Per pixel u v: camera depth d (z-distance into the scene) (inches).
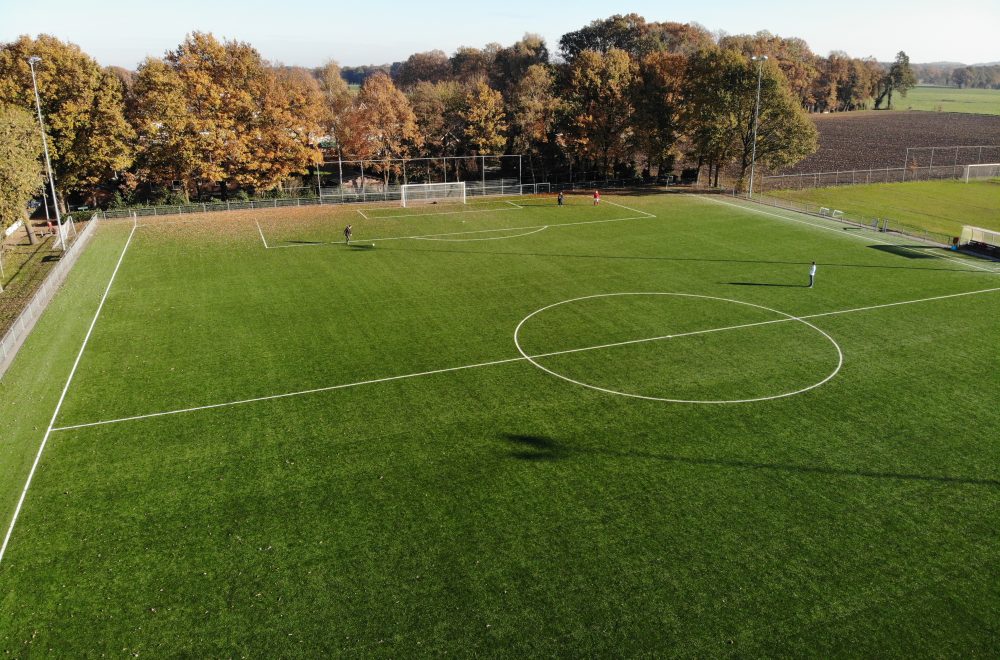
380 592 637.9
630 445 892.6
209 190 3415.4
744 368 1131.3
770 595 627.5
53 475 840.9
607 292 1561.3
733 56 2920.8
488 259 1893.5
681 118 3228.3
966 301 1465.3
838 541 701.3
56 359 1201.4
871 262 1801.2
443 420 965.8
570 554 685.3
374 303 1498.5
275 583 652.1
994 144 4510.3
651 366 1143.0
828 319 1360.7
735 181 3513.8
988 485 798.5
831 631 585.3
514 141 3513.8
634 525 729.6
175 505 776.9
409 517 748.6
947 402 1001.5
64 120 2516.0
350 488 804.6
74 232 2347.4
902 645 570.3
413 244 2110.0
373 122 3294.8
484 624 597.0
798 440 900.6
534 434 924.0
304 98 3034.0
